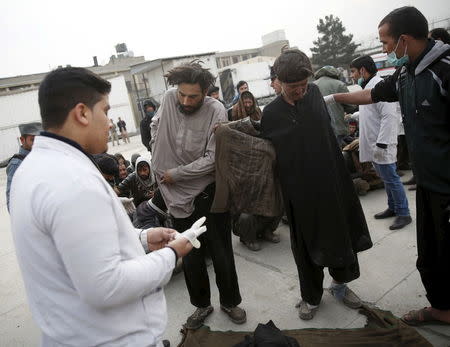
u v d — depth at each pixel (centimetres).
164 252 112
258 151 206
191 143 211
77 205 89
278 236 356
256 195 213
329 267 210
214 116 208
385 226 345
